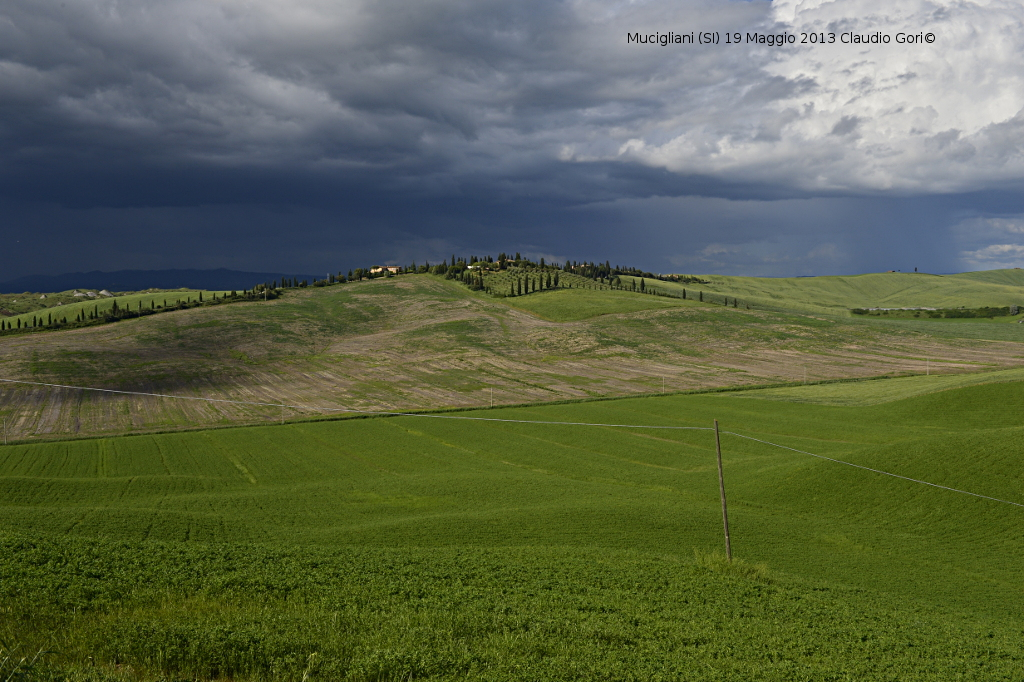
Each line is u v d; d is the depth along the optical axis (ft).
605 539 137.69
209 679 53.21
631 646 71.56
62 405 328.49
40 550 85.25
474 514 156.04
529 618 75.97
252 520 155.84
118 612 66.74
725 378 387.14
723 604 91.25
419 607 77.05
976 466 171.63
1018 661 77.87
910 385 331.36
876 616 92.63
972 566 129.08
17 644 53.47
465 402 339.16
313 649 59.47
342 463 232.73
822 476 183.01
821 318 593.01
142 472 222.48
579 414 300.40
